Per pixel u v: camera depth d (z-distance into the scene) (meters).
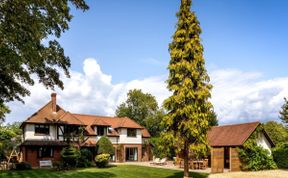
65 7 18.16
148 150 55.72
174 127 24.30
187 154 23.89
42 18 17.12
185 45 24.25
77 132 42.88
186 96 23.48
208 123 23.83
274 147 36.69
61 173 29.84
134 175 27.97
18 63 16.61
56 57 20.31
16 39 15.80
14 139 48.09
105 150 43.06
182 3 24.97
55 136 42.06
